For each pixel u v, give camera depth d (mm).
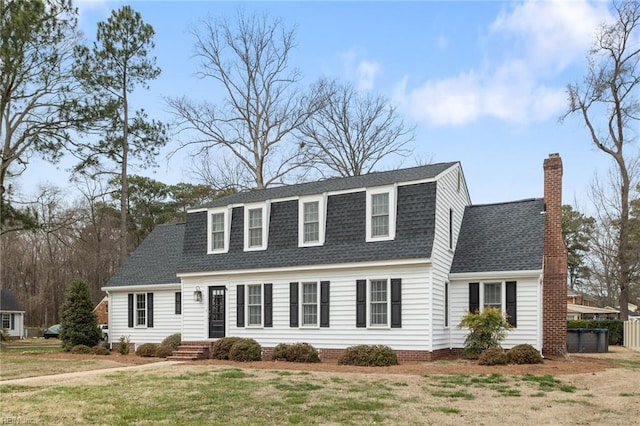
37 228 32719
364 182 23609
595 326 34531
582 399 12914
